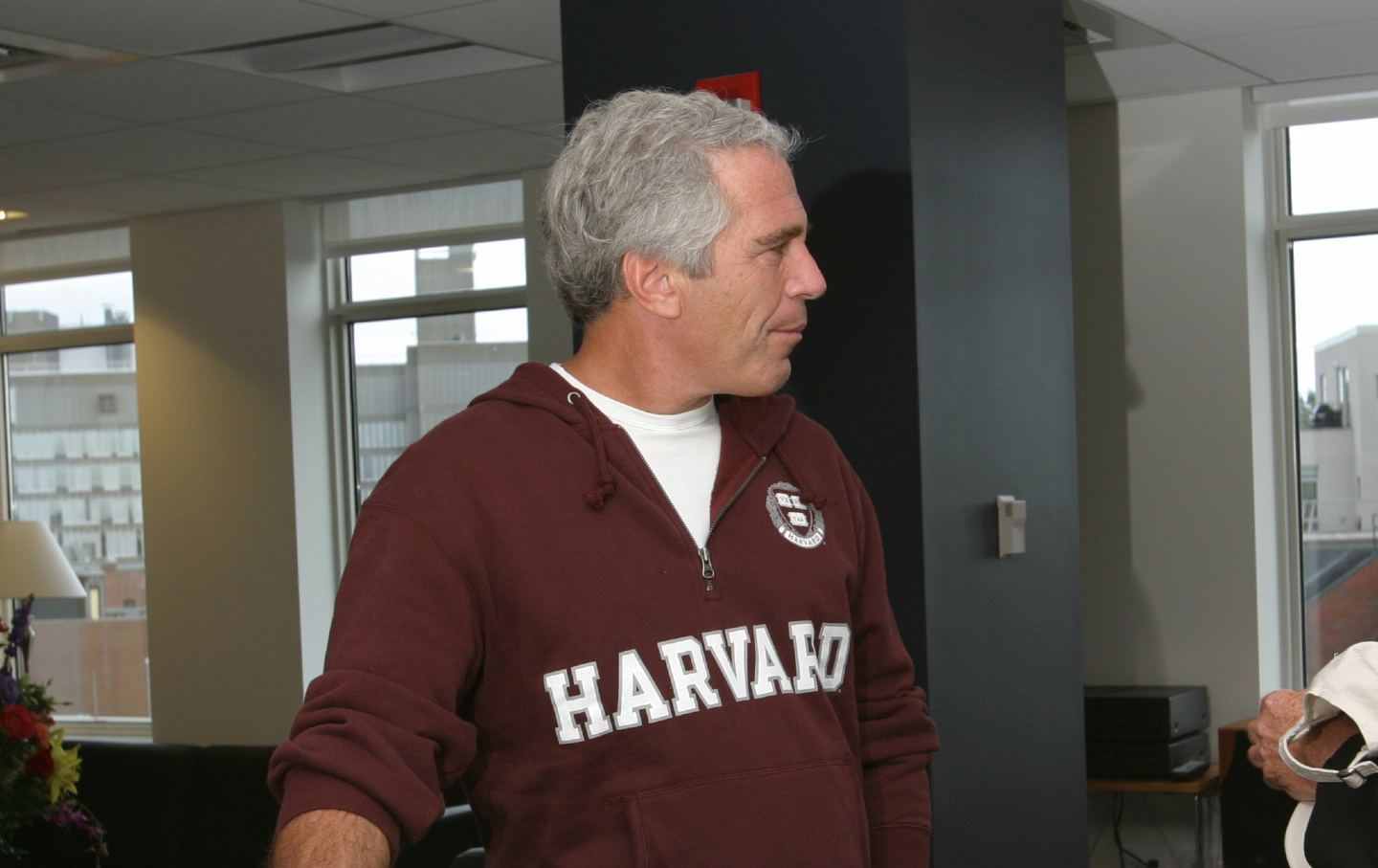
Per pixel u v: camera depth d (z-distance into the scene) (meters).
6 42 4.38
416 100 5.18
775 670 1.40
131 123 5.39
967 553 2.68
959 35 2.72
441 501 1.33
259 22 4.23
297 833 1.16
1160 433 5.47
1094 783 4.88
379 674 1.25
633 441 1.43
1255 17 4.43
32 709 4.45
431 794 1.23
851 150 2.58
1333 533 5.54
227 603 7.07
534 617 1.33
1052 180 3.12
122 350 7.91
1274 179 5.58
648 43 2.78
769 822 1.34
